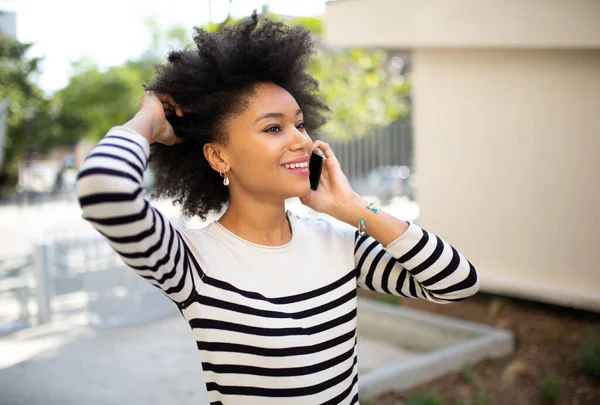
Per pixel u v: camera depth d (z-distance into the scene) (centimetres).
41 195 2820
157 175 175
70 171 3544
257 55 150
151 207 128
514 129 564
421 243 151
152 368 451
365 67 1130
